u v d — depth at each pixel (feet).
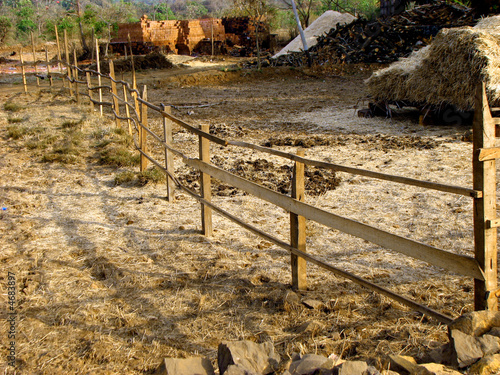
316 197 21.76
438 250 9.53
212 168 16.62
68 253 16.39
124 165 28.19
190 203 21.83
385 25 86.43
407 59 37.88
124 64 98.02
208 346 10.96
